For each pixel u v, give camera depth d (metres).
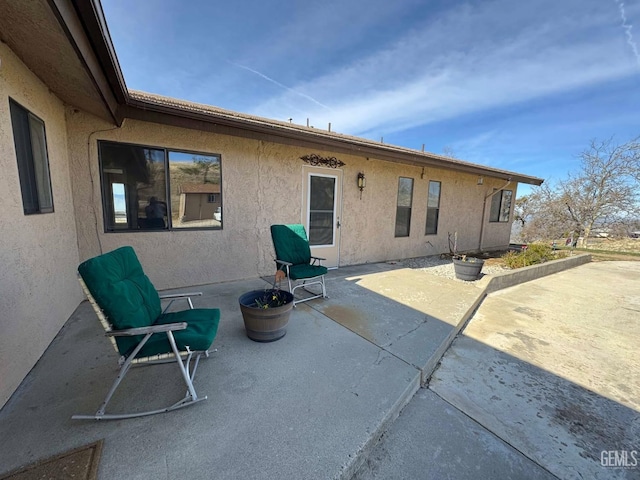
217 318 2.11
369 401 1.83
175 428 1.54
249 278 4.61
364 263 6.42
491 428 1.81
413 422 1.83
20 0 1.36
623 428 1.87
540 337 3.23
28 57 2.03
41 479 1.21
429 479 1.43
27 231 2.09
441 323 3.20
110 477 1.24
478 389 2.23
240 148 4.29
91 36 1.87
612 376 2.49
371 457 1.54
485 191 9.24
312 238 5.39
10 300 1.80
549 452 1.65
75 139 3.22
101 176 3.40
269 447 1.44
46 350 2.30
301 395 1.86
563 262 7.19
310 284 4.31
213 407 1.71
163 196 3.78
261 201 4.60
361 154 5.29
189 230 4.00
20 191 2.03
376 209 6.41
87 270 1.58
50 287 2.47
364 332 2.85
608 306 4.39
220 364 2.19
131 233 3.61
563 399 2.15
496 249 10.26
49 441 1.43
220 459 1.36
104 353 2.28
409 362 2.33
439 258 7.66
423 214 7.52
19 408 1.65
